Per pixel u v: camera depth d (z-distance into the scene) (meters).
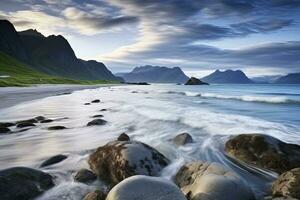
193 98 45.34
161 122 19.88
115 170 8.48
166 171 8.94
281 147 10.12
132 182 5.85
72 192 7.85
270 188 8.22
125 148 8.95
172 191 5.72
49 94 50.19
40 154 11.95
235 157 10.88
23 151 12.42
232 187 6.55
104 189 8.08
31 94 48.56
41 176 8.05
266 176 9.31
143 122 19.95
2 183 7.04
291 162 9.36
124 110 27.23
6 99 37.56
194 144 13.19
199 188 6.67
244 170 9.92
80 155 11.66
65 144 13.72
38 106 30.19
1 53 187.12
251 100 40.06
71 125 18.80
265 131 16.12
